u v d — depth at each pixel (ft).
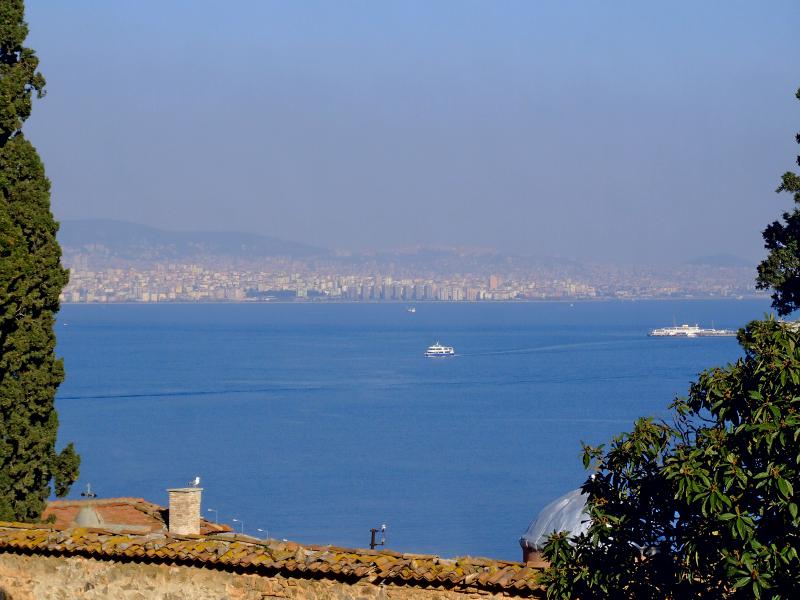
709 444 130.00
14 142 246.27
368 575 153.28
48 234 247.09
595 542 136.87
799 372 127.13
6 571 180.55
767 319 137.28
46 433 243.40
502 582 145.18
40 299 243.60
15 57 252.62
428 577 149.38
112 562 172.45
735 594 129.08
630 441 138.31
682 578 128.98
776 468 122.72
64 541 175.94
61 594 176.14
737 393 132.36
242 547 164.76
